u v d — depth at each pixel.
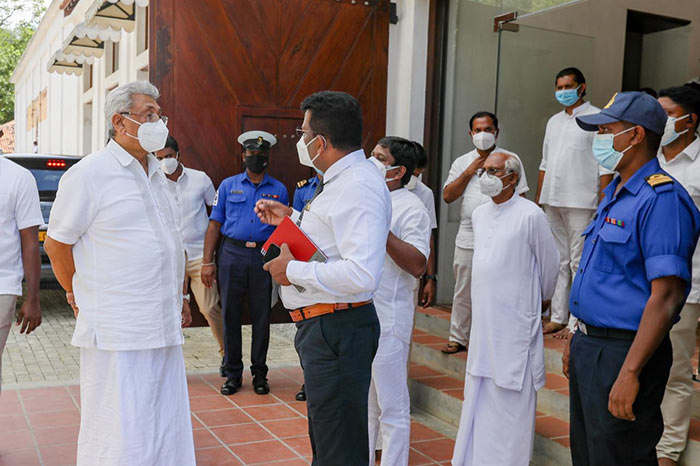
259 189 4.94
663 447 3.30
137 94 2.77
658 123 2.43
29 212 3.36
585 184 4.81
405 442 3.33
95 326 2.74
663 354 2.42
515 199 3.36
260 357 4.99
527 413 3.29
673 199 2.32
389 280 3.30
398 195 3.42
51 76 18.02
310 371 2.40
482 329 3.33
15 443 3.88
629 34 6.92
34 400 4.67
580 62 5.88
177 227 3.02
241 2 5.34
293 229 2.33
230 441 4.04
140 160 2.92
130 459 2.73
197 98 5.28
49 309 8.24
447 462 3.80
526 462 3.29
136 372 2.78
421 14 6.07
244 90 5.40
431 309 5.95
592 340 2.51
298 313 2.43
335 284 2.23
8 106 30.45
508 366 3.25
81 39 10.43
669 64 6.78
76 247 2.78
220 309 5.34
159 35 5.14
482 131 4.79
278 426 4.31
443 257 6.19
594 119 2.48
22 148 25.30
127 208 2.76
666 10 6.48
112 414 2.76
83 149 14.55
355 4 5.69
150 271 2.79
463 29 6.09
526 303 3.28
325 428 2.39
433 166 6.16
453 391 4.54
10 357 5.98
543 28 5.69
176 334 2.90
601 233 2.48
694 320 3.19
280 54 5.48
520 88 5.58
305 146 2.40
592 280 2.50
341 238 2.27
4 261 3.28
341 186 2.31
